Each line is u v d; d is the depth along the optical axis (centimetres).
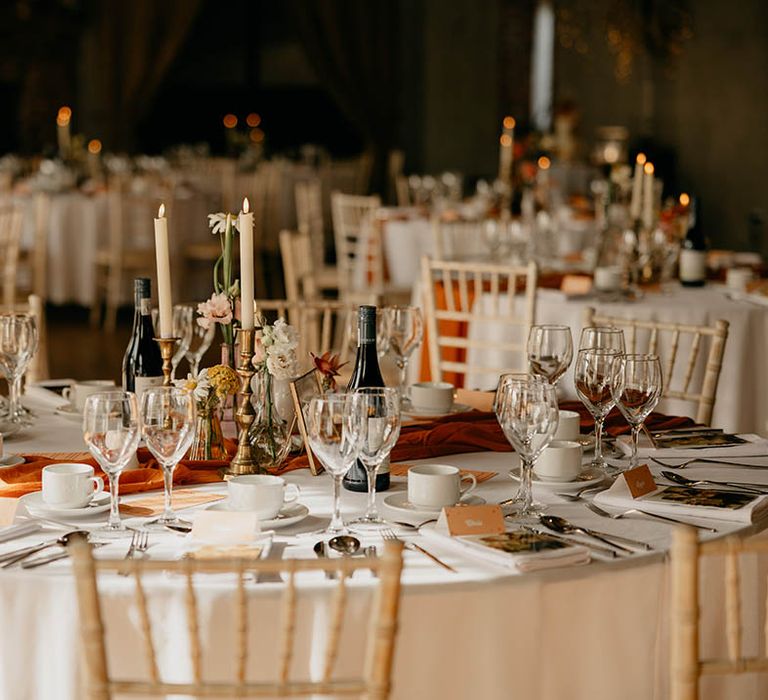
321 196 1256
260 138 1409
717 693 184
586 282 443
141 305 246
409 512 186
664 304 425
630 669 168
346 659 154
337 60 1312
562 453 208
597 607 165
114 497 180
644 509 193
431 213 764
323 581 156
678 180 1166
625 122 1207
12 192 865
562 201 920
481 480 213
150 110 1319
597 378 221
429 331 424
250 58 1424
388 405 180
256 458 216
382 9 1316
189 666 154
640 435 250
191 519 184
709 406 312
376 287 693
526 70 1271
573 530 179
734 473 220
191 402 180
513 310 411
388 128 1328
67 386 299
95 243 856
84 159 1143
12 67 1273
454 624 157
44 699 158
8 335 251
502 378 191
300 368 230
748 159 1114
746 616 185
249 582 156
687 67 1159
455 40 1301
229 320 217
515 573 161
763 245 1094
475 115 1297
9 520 180
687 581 143
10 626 158
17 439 242
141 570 133
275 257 1123
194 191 896
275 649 154
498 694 159
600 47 1216
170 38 1302
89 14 1306
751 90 1108
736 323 412
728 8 1122
